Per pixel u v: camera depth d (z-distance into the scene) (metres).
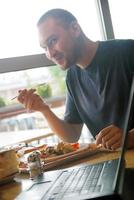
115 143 1.23
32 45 2.10
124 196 0.72
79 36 1.65
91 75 1.70
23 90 1.64
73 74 1.79
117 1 2.57
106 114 1.69
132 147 1.20
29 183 1.03
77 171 1.01
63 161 1.22
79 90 1.79
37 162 1.12
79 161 1.24
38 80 2.16
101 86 1.67
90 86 1.72
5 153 1.09
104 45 1.69
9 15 2.14
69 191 0.78
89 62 1.68
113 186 0.70
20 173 1.21
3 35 2.08
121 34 2.60
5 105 2.41
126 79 1.62
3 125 2.69
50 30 1.59
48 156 1.33
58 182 0.91
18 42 2.08
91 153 1.29
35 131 2.41
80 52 1.66
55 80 2.23
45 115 1.76
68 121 1.85
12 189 1.02
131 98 0.68
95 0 2.52
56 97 2.28
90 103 1.75
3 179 1.07
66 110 1.89
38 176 1.07
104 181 0.79
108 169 0.93
